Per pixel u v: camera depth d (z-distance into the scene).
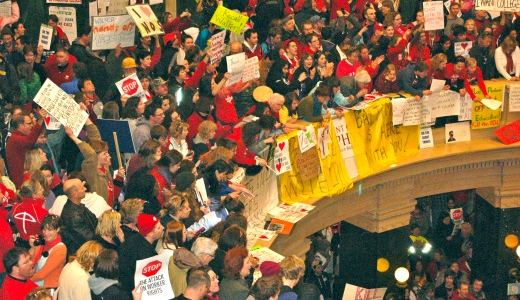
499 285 35.91
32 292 13.91
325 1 32.28
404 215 31.94
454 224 36.62
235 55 24.58
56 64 23.92
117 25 24.61
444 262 35.38
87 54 24.83
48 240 16.02
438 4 30.69
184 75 23.61
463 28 31.72
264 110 24.27
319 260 30.77
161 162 19.00
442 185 33.03
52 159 20.83
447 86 31.16
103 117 20.78
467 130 32.69
